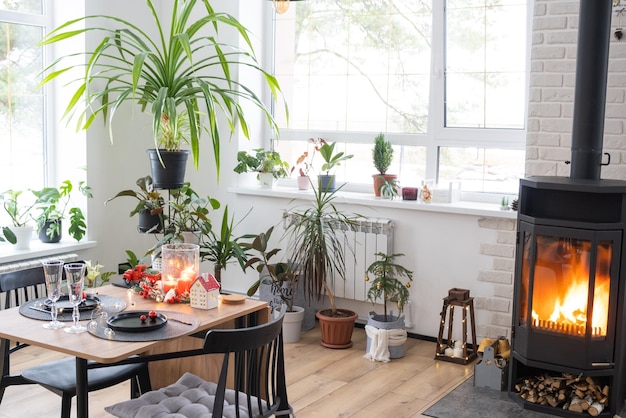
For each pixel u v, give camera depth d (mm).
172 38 4504
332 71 5938
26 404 4184
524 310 4215
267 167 5969
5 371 3404
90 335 3053
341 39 5867
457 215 5176
